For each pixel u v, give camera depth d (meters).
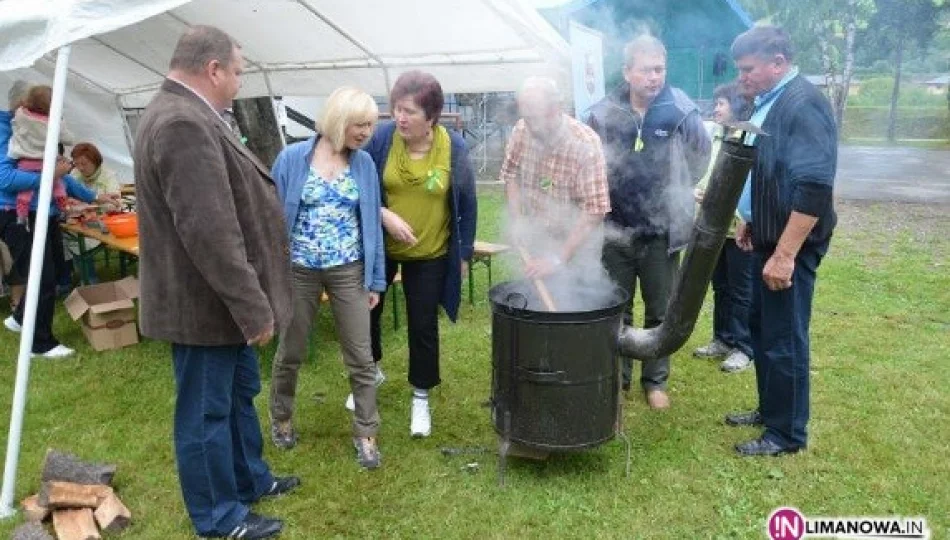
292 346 2.75
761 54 2.60
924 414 3.14
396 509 2.55
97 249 5.27
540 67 4.20
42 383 3.68
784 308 2.69
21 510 2.51
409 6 3.60
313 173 2.60
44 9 2.54
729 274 3.74
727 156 2.22
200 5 3.98
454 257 2.91
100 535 2.37
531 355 2.49
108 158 6.83
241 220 2.07
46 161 2.47
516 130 3.00
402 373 3.78
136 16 2.58
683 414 3.23
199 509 2.29
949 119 18.56
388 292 5.02
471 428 3.15
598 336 2.49
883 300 4.82
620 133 3.09
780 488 2.61
